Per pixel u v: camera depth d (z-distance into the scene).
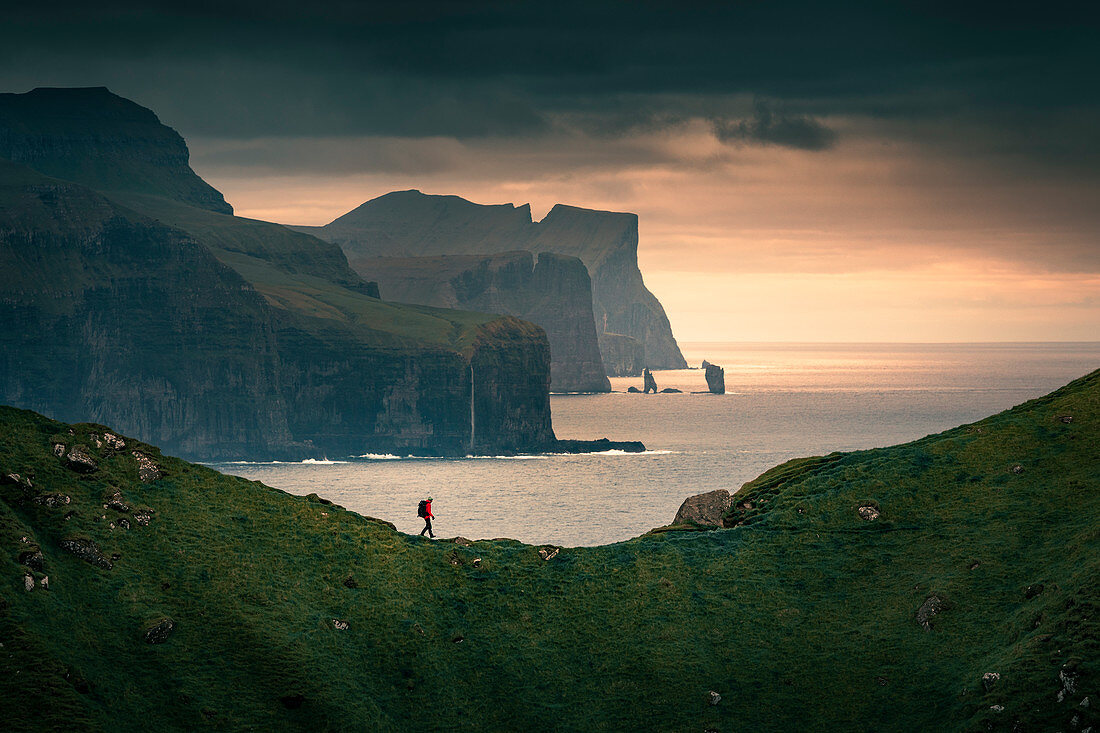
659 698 76.50
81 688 65.25
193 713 67.31
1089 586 75.81
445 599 85.12
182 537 83.44
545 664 79.75
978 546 87.75
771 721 74.31
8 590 69.88
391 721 71.88
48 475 84.19
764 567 90.44
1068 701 67.62
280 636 75.56
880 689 75.50
